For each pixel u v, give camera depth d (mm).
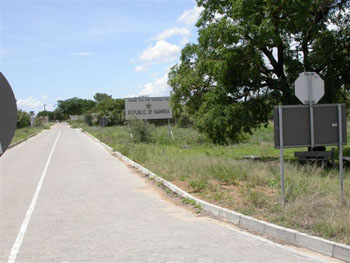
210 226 7516
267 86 18203
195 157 16734
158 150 23344
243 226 7477
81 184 13125
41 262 5562
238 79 17562
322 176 12766
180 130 46281
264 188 10594
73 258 5711
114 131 54438
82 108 155875
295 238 6301
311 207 7496
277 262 5395
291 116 8438
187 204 9625
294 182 10234
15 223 7930
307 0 14930
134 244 6379
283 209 7648
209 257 5652
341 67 16906
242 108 17641
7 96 3068
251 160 17312
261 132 40094
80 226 7633
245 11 15500
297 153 16266
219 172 12523
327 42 16469
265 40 15180
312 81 8617
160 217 8336
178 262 5453
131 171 16500
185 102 20750
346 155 20188
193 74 19344
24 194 11352
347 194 8969
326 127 8578
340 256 5527
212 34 17031
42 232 7215
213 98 18125
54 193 11469
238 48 16297
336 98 16969
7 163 20578
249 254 5762
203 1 18438
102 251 6027
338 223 6398
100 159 22062
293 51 17844
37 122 91250
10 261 5621
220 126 17781
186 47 20562
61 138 47250
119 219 8180
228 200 9242
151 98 39281
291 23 15555
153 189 12000
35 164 19828
